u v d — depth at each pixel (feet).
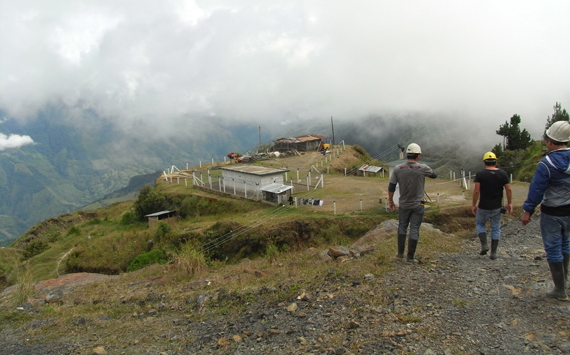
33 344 22.53
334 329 18.83
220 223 101.71
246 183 133.59
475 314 18.19
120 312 27.66
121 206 212.43
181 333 21.90
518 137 174.19
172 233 104.94
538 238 36.99
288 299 24.80
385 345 16.19
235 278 32.86
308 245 88.79
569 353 13.62
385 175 176.55
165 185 171.42
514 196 95.30
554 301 18.26
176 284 34.71
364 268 28.14
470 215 87.92
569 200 17.94
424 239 40.29
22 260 130.52
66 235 156.15
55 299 32.96
